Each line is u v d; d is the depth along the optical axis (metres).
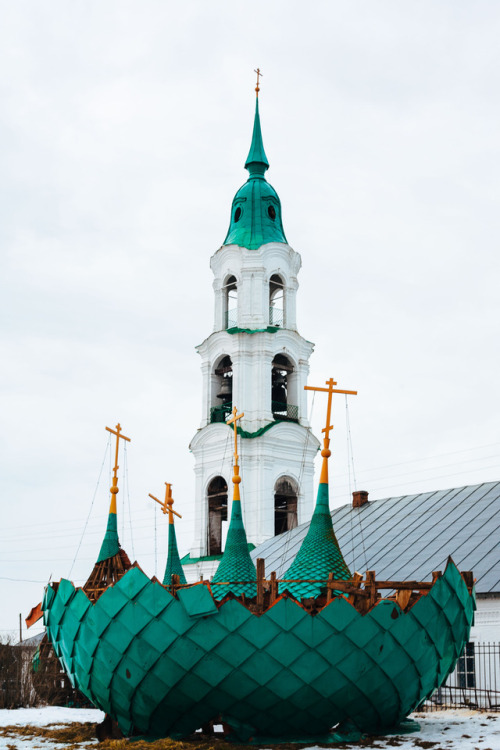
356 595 26.34
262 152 75.00
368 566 45.03
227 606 24.36
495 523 44.19
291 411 69.38
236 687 24.33
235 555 28.75
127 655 24.98
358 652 24.83
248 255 70.38
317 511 28.70
